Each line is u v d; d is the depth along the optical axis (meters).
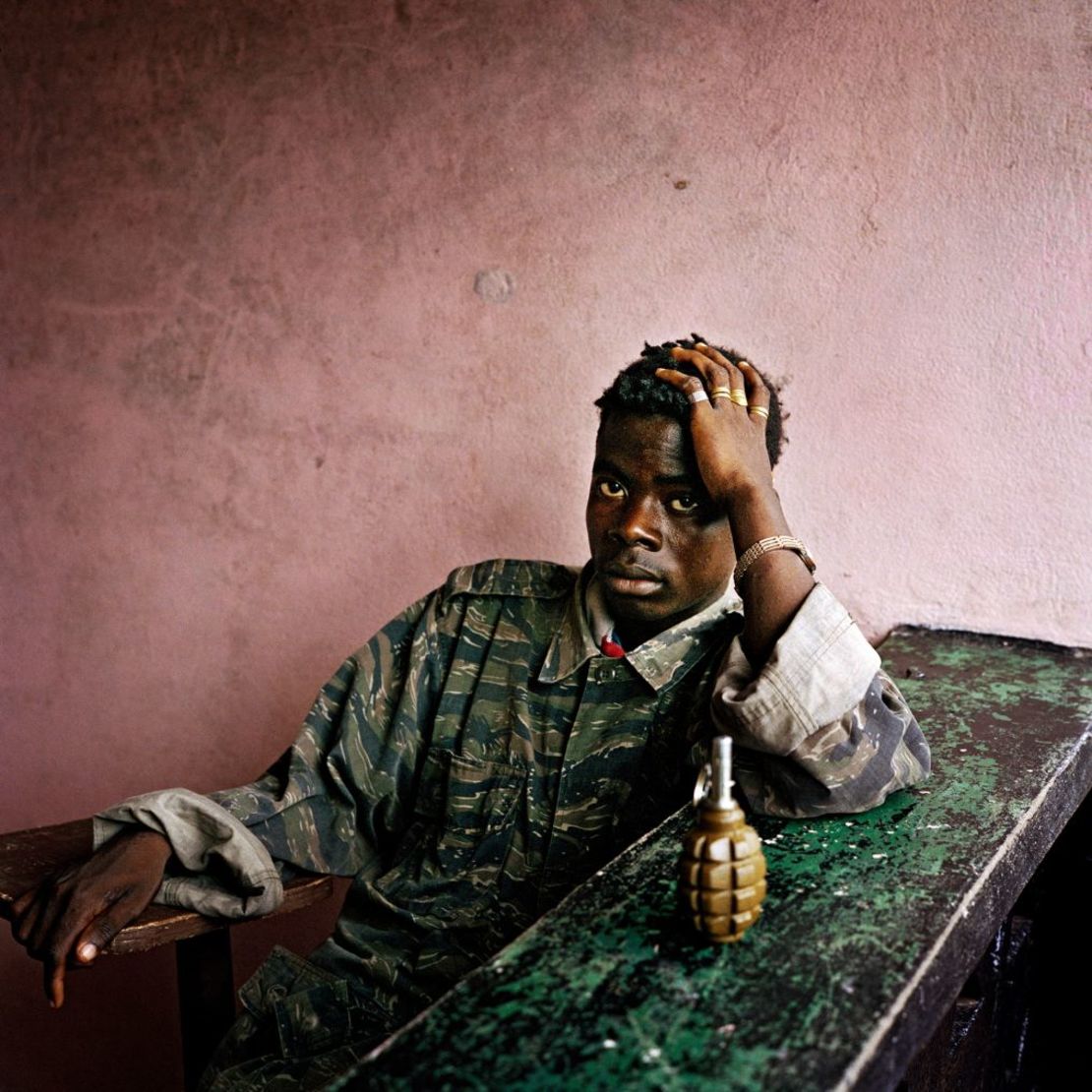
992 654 1.61
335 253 1.96
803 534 1.74
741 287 1.71
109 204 2.13
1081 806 1.54
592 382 1.82
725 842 0.85
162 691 2.27
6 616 2.39
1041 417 1.59
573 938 0.89
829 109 1.62
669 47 1.69
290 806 1.37
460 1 1.81
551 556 1.91
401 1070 0.73
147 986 2.37
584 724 1.33
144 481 2.21
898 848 1.04
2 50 2.18
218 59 2.00
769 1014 0.79
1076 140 1.51
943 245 1.60
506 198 1.83
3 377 2.29
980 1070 1.33
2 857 1.35
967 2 1.53
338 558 2.07
